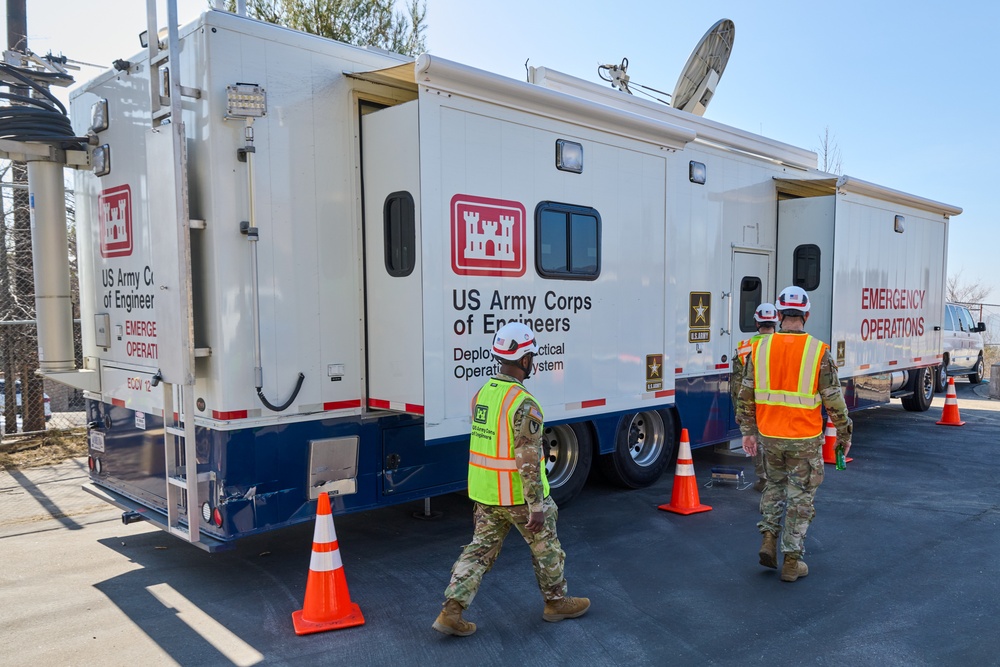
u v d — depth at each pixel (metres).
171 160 4.25
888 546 5.60
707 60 9.60
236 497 4.41
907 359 10.92
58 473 7.89
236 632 4.10
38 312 5.46
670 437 7.46
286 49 4.58
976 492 7.25
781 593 4.67
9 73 5.34
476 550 4.00
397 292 4.78
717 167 7.81
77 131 5.75
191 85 4.42
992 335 27.19
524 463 3.76
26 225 9.95
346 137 4.89
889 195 9.73
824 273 8.54
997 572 5.06
